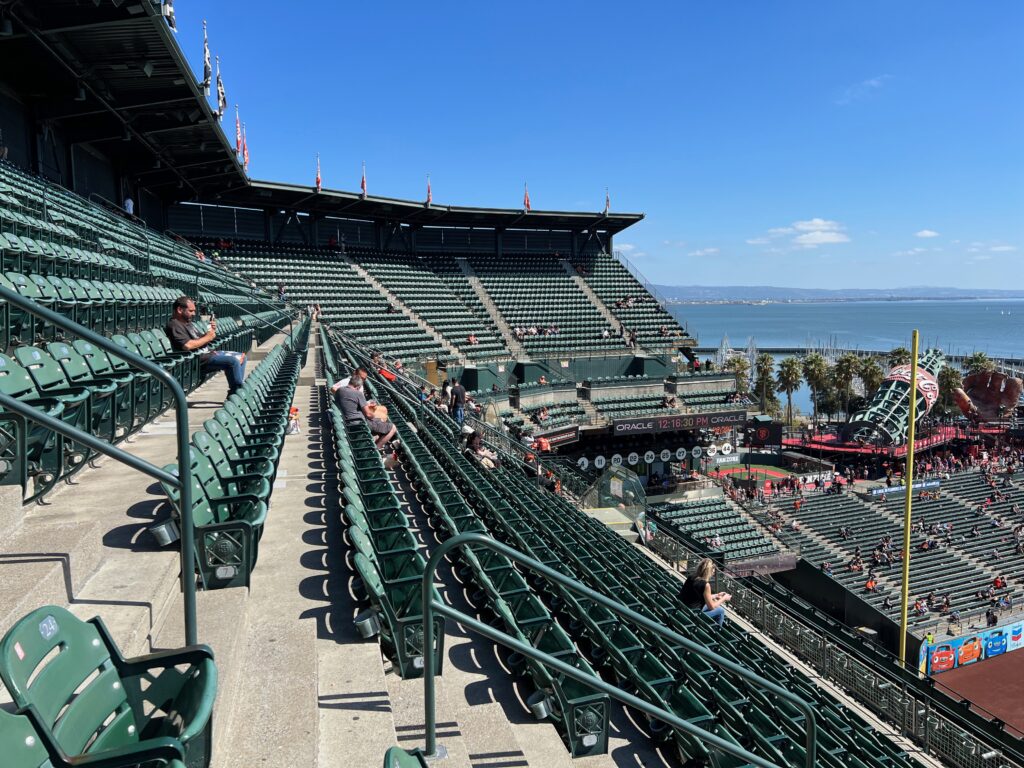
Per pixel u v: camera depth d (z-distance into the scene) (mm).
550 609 9172
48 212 16609
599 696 5613
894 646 30812
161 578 4719
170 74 24312
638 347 48312
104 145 31938
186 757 3010
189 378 12258
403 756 3525
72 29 19812
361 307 44000
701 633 11602
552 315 51000
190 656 3283
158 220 41688
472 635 7066
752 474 55625
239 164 36688
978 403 67875
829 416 87562
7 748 2459
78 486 6793
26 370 6711
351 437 11625
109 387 7656
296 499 9188
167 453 8195
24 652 2717
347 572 6836
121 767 2588
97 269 15102
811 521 42562
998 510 45812
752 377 86375
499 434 22766
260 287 39969
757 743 8188
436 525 9500
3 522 4496
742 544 36938
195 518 5617
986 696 27000
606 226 59562
